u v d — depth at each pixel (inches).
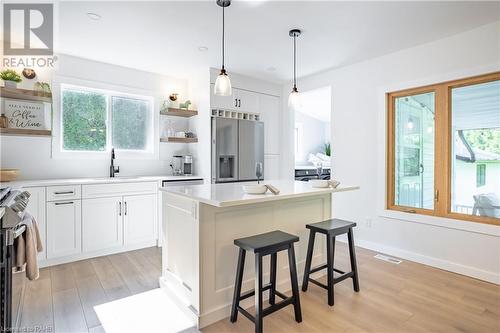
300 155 281.4
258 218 89.4
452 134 117.1
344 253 134.3
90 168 145.3
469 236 108.9
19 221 62.0
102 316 80.8
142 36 113.6
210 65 150.0
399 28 106.0
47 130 126.6
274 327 75.7
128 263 120.8
